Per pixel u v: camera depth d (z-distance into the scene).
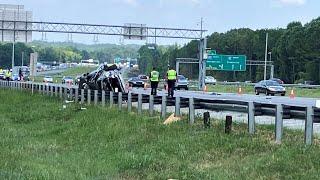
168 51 179.50
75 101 30.03
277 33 144.62
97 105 26.31
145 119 19.19
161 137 15.48
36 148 15.72
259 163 11.34
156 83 32.16
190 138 14.61
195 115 18.61
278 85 58.03
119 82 32.91
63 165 12.70
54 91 36.06
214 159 12.62
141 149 14.24
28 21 69.19
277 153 11.80
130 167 12.47
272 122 16.77
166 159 12.84
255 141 13.28
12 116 26.53
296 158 11.26
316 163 10.82
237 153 12.80
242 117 17.98
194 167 11.97
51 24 70.06
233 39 151.00
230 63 86.62
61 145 16.58
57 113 25.48
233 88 74.94
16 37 70.19
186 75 154.88
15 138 18.05
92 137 17.56
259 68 141.25
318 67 119.56
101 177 11.49
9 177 10.65
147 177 11.48
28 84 45.53
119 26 70.75
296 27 130.75
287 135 14.00
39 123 22.92
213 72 150.50
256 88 59.94
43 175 10.95
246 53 147.50
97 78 33.50
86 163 12.96
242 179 10.50
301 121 16.94
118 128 17.94
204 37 70.56
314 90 68.56
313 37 122.12
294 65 127.75
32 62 69.62
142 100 21.81
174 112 19.55
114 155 13.84
